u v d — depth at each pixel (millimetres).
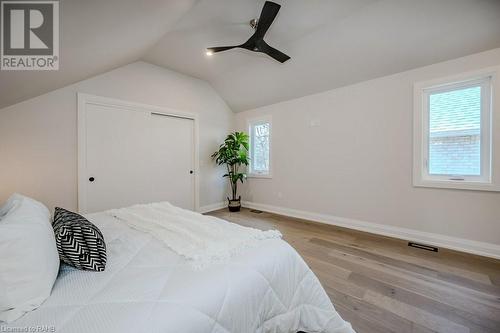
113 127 3014
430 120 2561
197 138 4059
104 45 1974
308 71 3213
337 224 3336
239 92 4219
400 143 2732
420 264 2070
